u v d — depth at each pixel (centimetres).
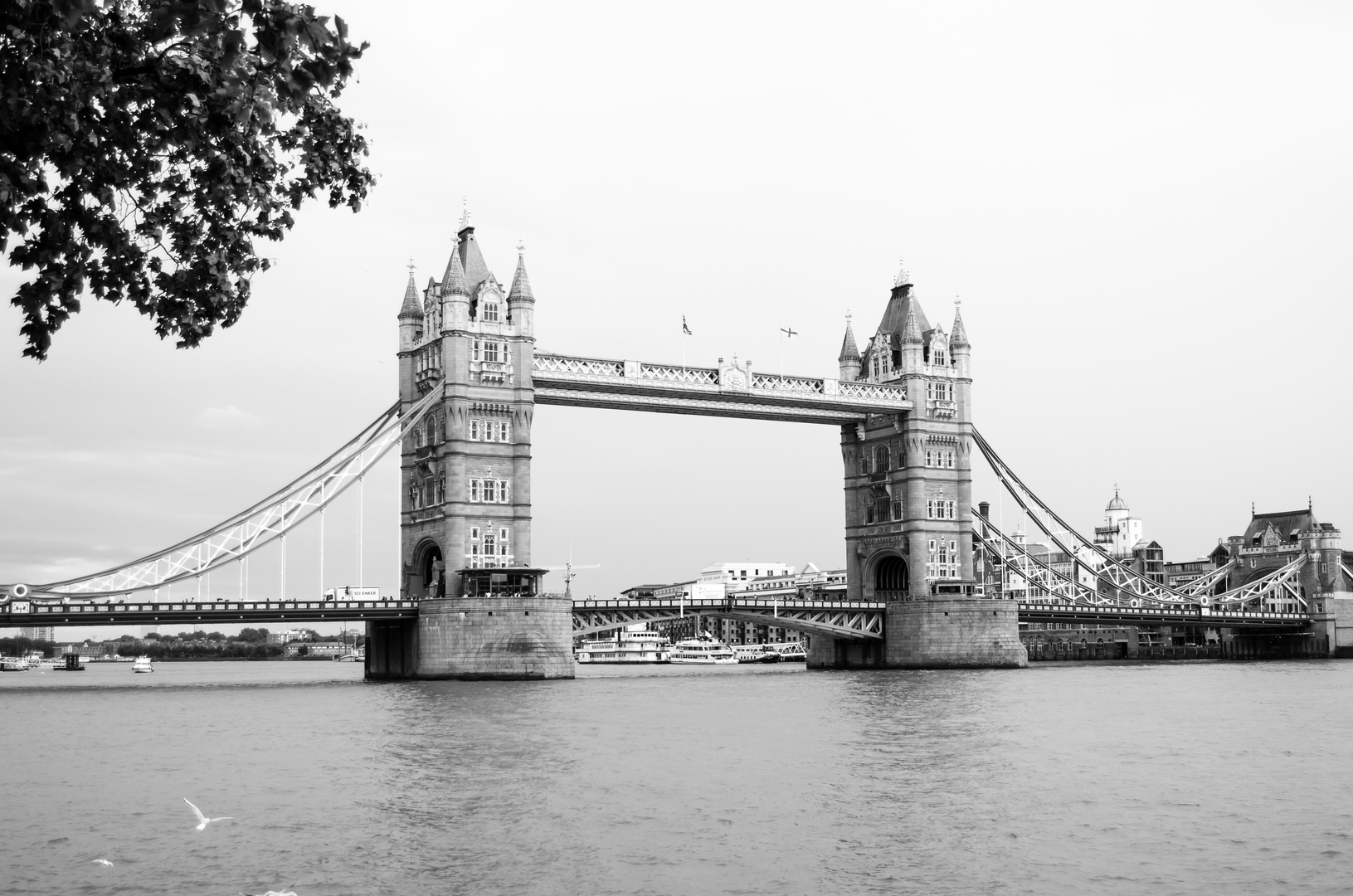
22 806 5228
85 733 8069
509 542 14150
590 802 5209
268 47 2094
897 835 4591
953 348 17500
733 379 15538
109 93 2330
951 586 16838
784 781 5775
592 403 14975
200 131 2489
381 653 14938
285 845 4441
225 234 2781
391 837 4550
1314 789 5591
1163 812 5031
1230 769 6181
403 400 14738
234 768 6238
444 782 5753
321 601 13200
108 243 2534
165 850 4375
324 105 2842
